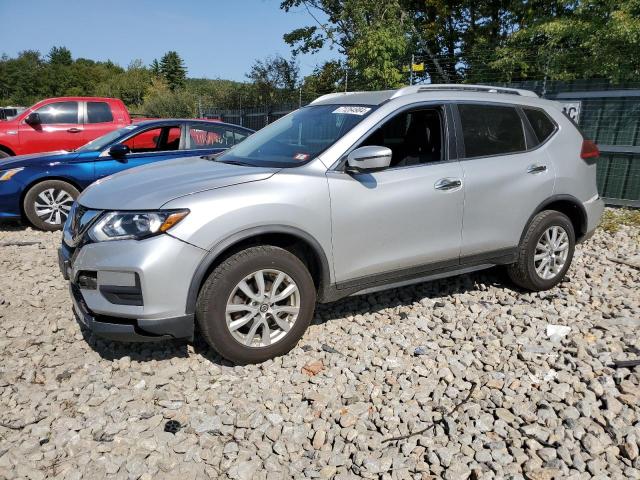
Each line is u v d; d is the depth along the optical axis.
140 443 2.65
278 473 2.49
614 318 4.10
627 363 3.35
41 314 4.14
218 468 2.53
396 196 3.69
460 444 2.68
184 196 3.13
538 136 4.51
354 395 3.06
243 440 2.70
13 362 3.42
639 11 9.51
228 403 3.01
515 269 4.51
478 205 4.07
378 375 3.29
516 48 12.23
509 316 4.14
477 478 2.43
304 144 3.86
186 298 3.08
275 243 3.46
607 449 2.61
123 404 2.96
